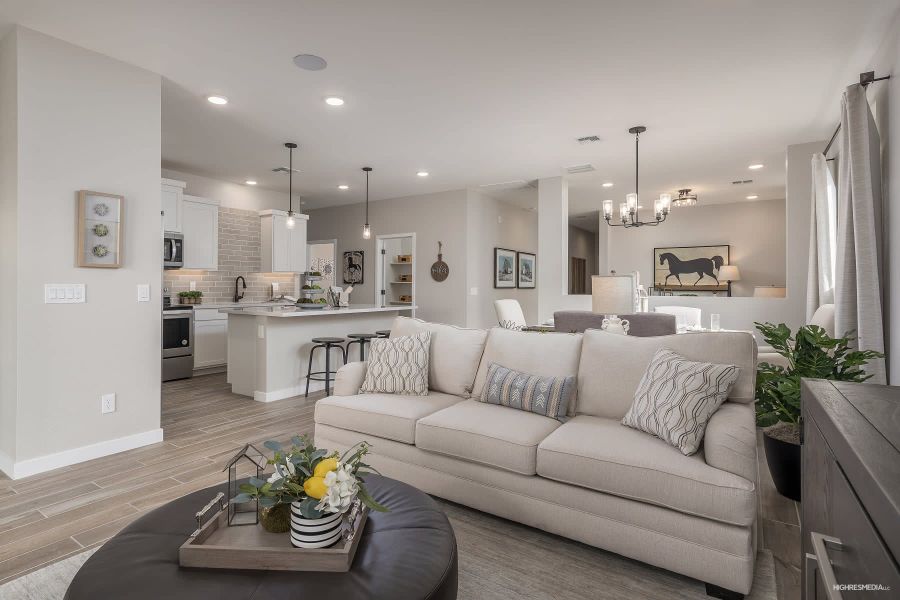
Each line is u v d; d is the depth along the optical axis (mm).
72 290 2898
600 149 5012
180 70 3256
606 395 2430
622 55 3031
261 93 3625
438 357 3025
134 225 3188
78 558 1931
